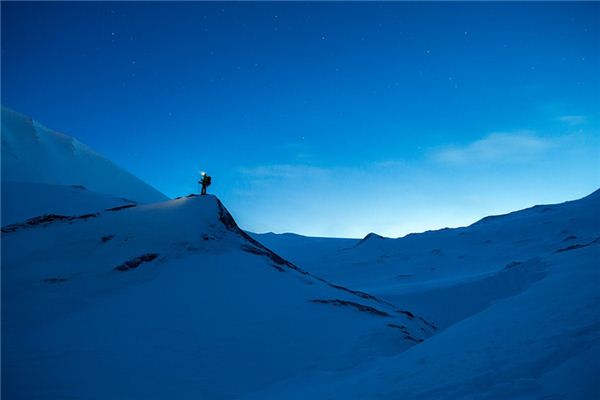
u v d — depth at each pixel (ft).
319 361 55.62
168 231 94.02
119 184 278.05
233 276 83.25
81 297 69.15
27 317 61.52
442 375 25.49
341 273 276.62
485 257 253.65
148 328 59.93
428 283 182.09
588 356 21.09
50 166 241.96
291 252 382.22
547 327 27.73
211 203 108.99
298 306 76.43
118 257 83.56
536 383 20.34
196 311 67.72
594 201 332.60
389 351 61.77
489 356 25.86
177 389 43.39
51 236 93.35
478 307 130.11
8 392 38.29
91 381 42.42
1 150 222.07
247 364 52.60
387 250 323.16
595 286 35.70
